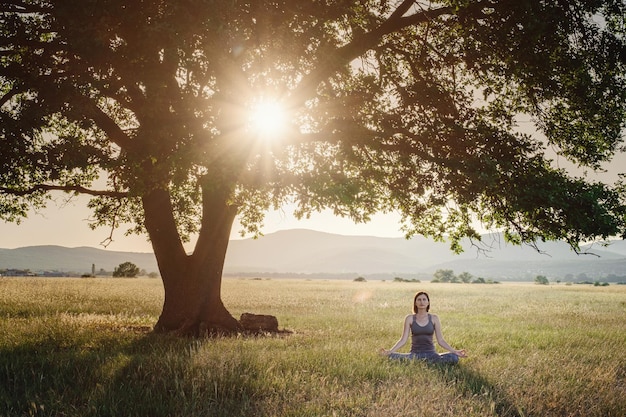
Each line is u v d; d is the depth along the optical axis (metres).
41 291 32.72
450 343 13.14
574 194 11.92
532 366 9.45
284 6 10.45
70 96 10.05
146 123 11.86
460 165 11.36
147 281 66.38
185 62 9.62
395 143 12.60
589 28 12.10
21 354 9.36
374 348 11.57
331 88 12.30
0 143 10.61
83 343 11.38
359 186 10.92
